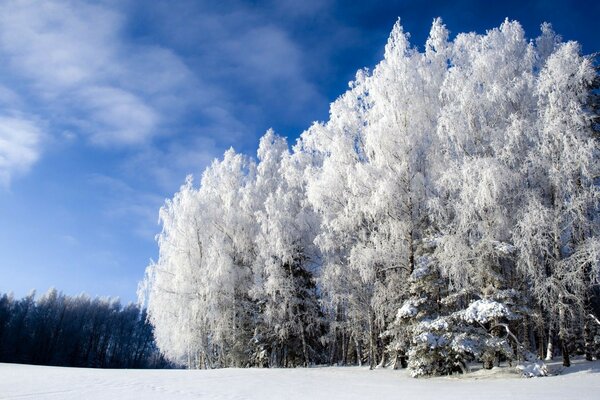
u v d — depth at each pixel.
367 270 20.95
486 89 19.69
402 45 22.69
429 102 22.50
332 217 24.36
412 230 21.05
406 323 19.03
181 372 20.66
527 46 21.33
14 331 69.88
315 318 28.05
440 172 19.56
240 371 21.61
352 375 18.77
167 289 30.30
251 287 30.06
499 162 17.48
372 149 23.02
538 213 16.33
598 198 16.30
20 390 12.30
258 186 33.12
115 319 88.44
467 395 10.96
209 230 31.73
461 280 17.78
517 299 16.94
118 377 17.03
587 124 17.06
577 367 16.11
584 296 17.80
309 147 29.73
